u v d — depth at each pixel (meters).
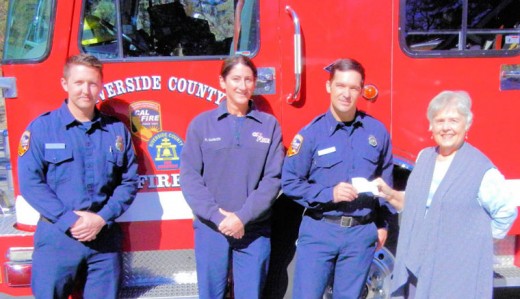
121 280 3.38
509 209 2.55
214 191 3.15
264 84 3.45
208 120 3.13
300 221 3.56
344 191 2.85
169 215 3.50
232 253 3.25
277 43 3.43
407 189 2.82
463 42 3.53
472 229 2.58
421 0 3.47
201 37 3.44
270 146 3.14
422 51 3.50
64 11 3.32
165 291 3.52
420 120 3.54
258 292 3.20
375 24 3.46
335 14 3.44
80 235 2.97
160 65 3.39
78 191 3.03
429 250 2.64
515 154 3.59
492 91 3.54
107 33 3.38
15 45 3.38
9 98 3.35
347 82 2.87
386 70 3.50
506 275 3.63
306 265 3.11
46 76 3.34
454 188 2.59
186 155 3.14
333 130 2.99
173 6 3.41
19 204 3.41
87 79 2.96
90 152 3.05
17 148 3.38
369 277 3.60
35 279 3.06
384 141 3.08
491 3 3.51
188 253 3.59
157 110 3.42
